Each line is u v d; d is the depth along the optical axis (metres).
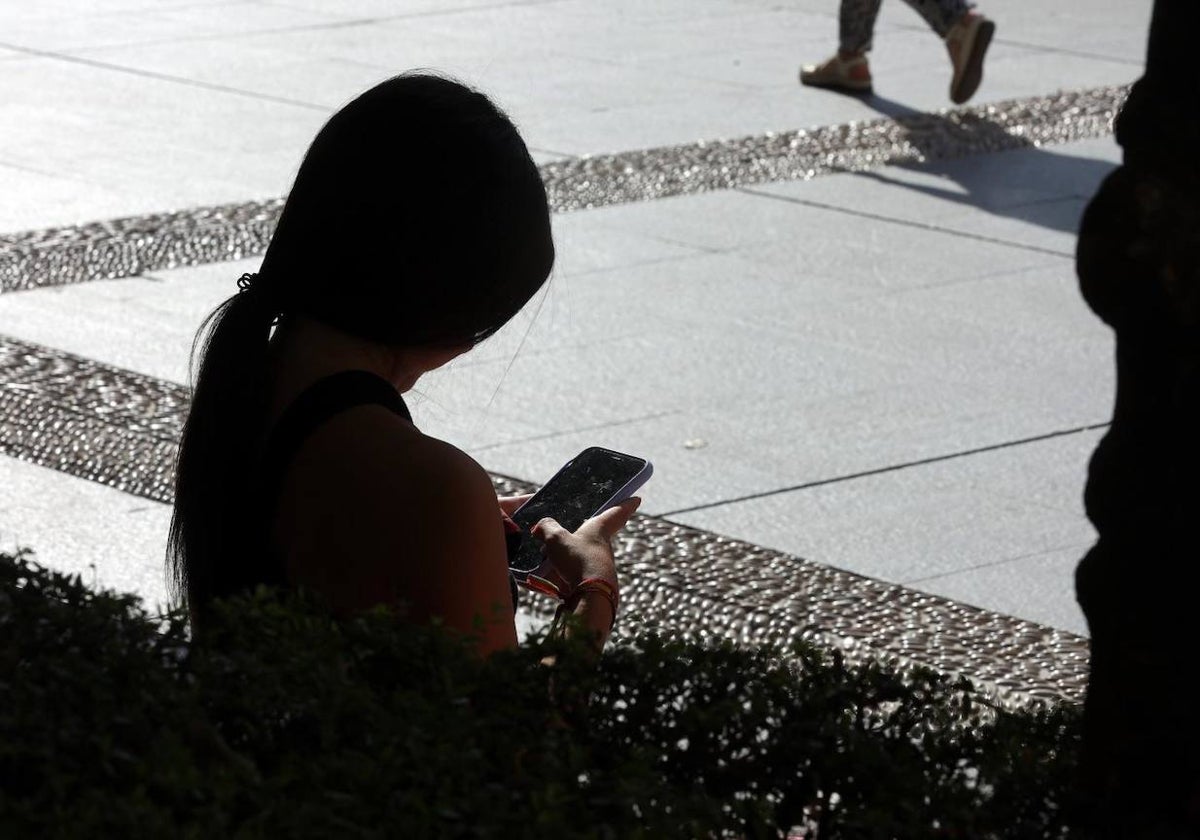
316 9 29.34
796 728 4.10
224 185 18.62
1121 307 3.94
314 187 4.68
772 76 24.61
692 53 26.17
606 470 5.61
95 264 15.83
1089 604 4.03
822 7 30.31
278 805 3.44
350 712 3.83
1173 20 3.83
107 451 11.58
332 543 4.54
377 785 3.52
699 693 4.26
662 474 11.52
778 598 9.66
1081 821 4.00
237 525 4.68
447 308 4.66
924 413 12.72
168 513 10.77
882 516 10.89
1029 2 31.06
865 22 23.22
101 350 13.60
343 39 26.77
